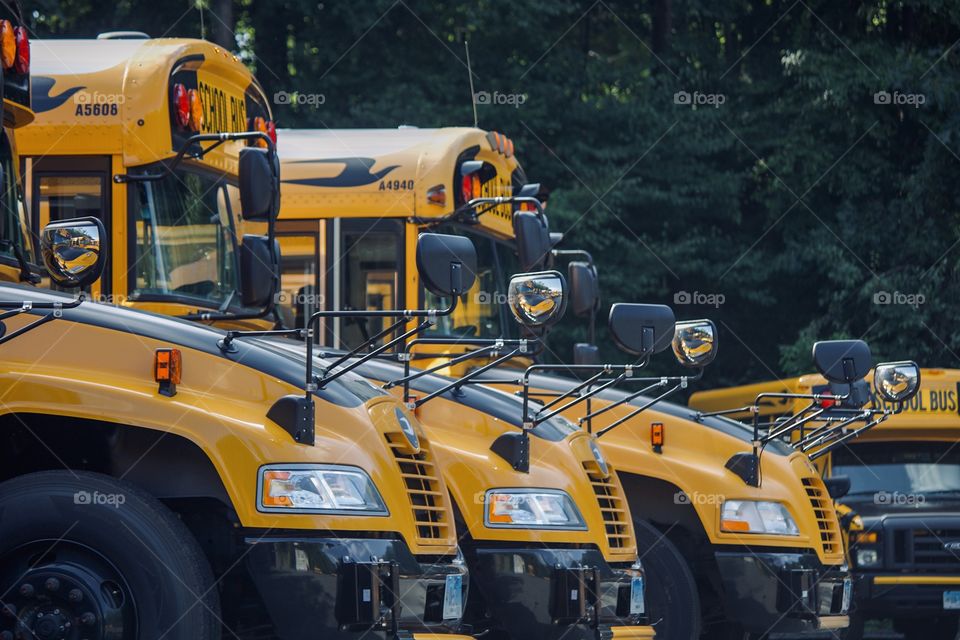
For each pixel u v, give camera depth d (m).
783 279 82.38
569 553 24.52
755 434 32.06
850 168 77.38
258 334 19.91
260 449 18.91
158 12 78.31
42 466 19.69
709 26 89.44
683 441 31.75
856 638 47.41
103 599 18.20
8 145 23.23
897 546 47.09
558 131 81.56
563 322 77.50
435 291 20.30
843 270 75.00
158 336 19.41
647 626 26.11
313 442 19.27
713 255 81.31
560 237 39.28
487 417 25.14
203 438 18.83
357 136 38.16
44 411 18.58
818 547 32.09
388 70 80.06
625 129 81.12
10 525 18.31
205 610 18.41
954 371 50.09
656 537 30.55
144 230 26.73
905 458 50.97
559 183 80.88
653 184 80.56
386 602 19.22
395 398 21.52
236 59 29.50
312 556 18.80
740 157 82.31
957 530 47.12
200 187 28.16
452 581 20.80
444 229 36.91
